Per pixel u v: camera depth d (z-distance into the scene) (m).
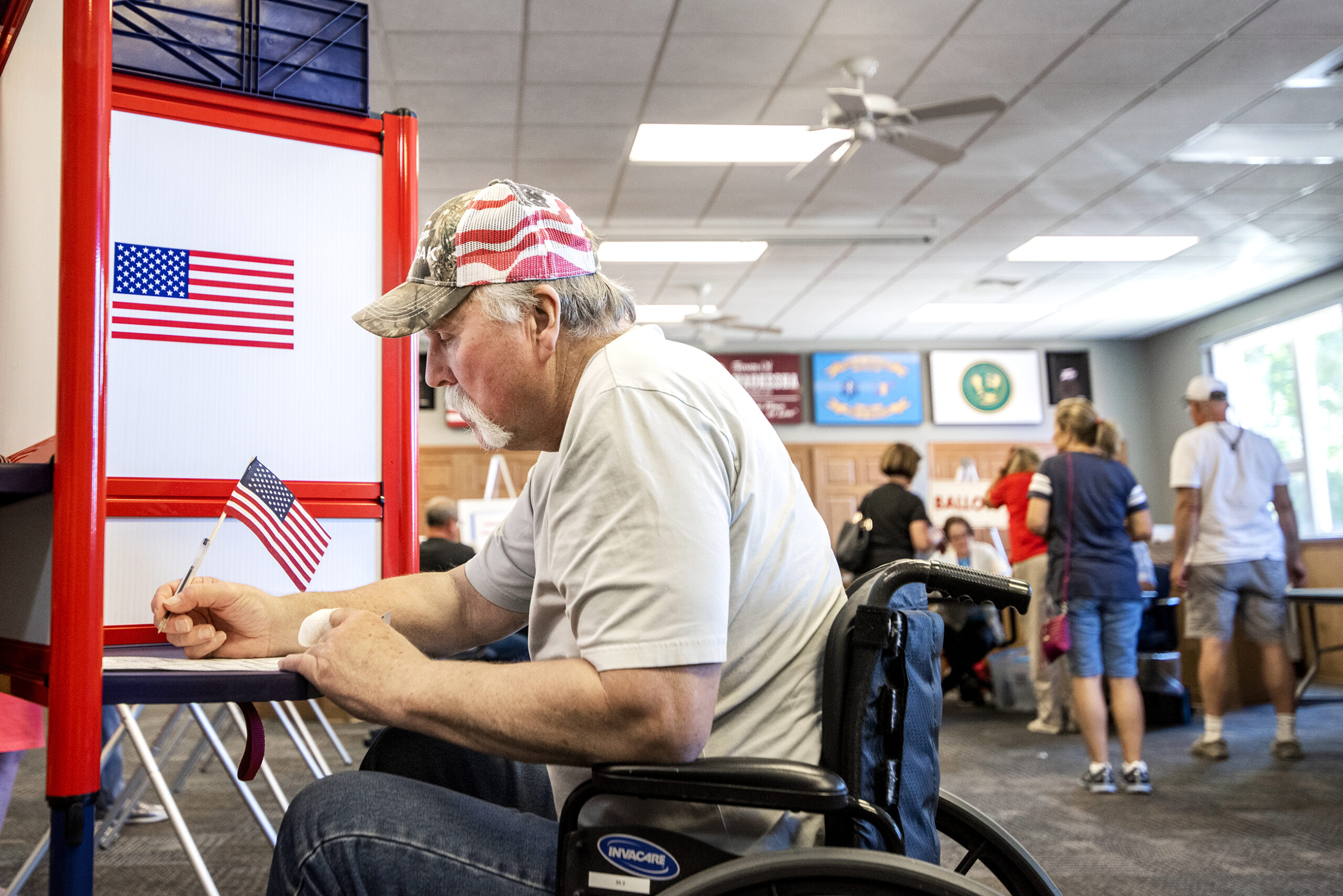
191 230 1.39
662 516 0.86
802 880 0.79
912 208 6.78
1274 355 9.06
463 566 1.32
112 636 1.30
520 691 0.87
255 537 1.40
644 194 6.43
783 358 10.56
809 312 9.48
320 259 1.48
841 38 4.49
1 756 1.89
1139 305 9.42
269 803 3.52
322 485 1.46
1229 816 3.22
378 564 1.50
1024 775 3.93
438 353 1.06
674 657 0.83
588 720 0.84
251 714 1.03
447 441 9.90
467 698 0.88
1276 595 4.16
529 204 1.02
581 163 5.89
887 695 0.90
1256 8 4.33
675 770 0.83
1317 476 8.48
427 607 1.27
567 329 1.04
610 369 0.94
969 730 5.20
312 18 1.50
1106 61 4.77
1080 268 8.23
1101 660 3.62
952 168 6.07
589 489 0.90
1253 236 7.49
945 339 10.67
